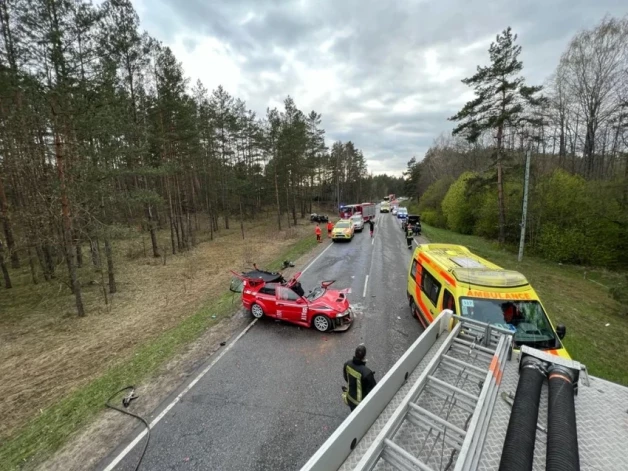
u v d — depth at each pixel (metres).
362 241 24.81
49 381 8.08
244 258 21.66
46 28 11.95
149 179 27.77
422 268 8.83
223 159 39.47
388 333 8.42
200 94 31.14
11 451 4.98
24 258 22.31
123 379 6.71
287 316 9.02
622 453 2.45
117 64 14.16
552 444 2.36
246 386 6.24
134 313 12.97
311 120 46.47
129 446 4.77
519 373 3.47
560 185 21.00
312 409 5.51
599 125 26.00
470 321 4.39
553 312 10.42
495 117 20.42
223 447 4.71
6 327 12.12
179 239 29.41
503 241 23.14
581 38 25.58
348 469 2.34
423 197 55.31
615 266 18.52
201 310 11.58
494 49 19.55
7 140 15.03
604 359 7.64
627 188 18.02
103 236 14.45
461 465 2.03
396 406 3.09
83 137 13.10
